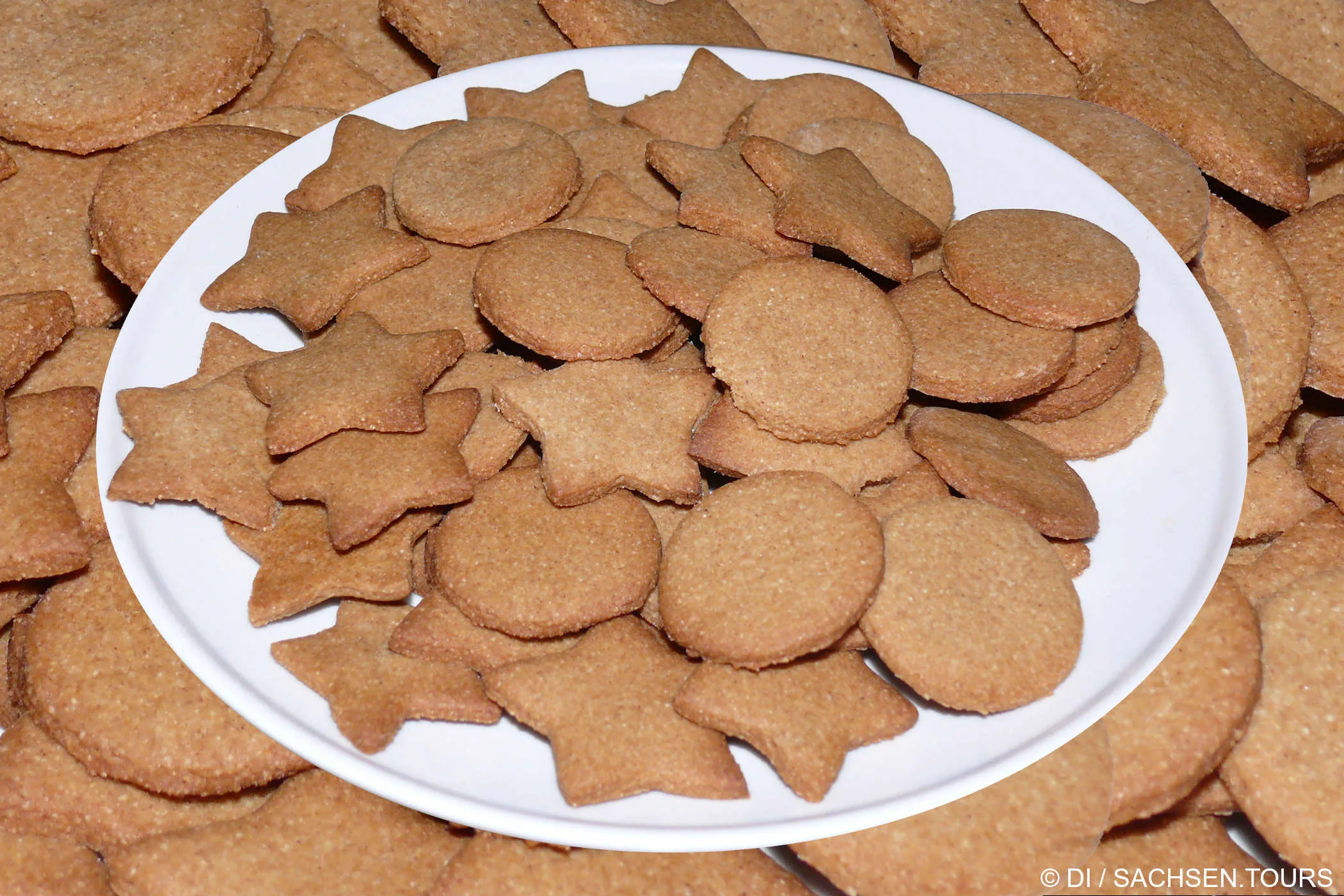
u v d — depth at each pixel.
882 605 0.47
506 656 0.48
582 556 0.48
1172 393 0.52
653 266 0.51
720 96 0.57
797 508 0.48
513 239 0.52
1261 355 0.55
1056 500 0.49
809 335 0.50
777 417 0.49
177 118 0.58
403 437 0.49
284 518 0.49
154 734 0.49
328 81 0.60
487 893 0.48
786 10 0.63
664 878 0.49
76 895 0.49
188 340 0.52
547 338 0.50
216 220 0.54
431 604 0.48
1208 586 0.48
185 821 0.49
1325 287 0.57
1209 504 0.50
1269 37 0.63
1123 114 0.58
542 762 0.47
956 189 0.56
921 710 0.47
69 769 0.49
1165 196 0.56
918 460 0.50
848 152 0.54
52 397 0.52
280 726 0.46
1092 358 0.51
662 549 0.49
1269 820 0.50
